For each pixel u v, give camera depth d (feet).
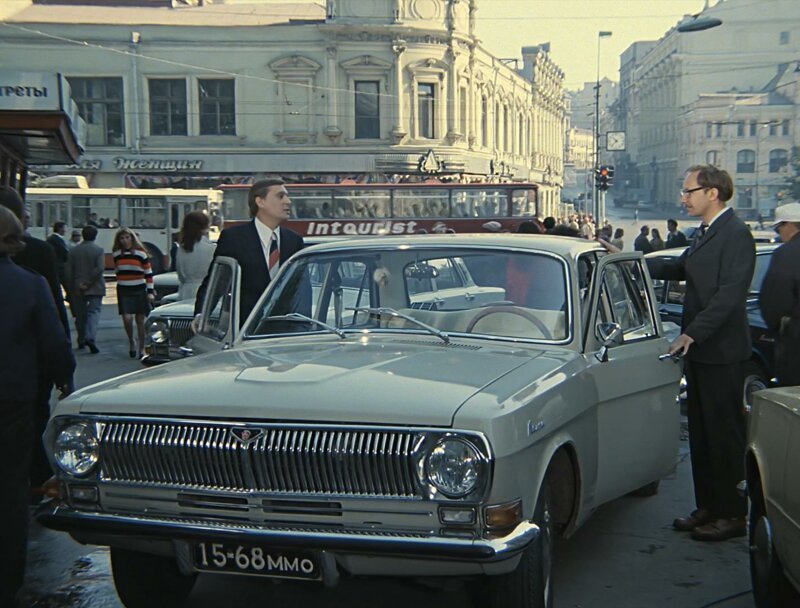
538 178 221.25
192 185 136.36
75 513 13.20
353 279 17.51
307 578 12.34
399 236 18.69
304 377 13.43
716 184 19.25
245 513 12.50
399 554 11.77
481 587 13.65
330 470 12.17
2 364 14.97
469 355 14.94
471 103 151.74
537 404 12.98
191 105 137.39
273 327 17.35
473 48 149.07
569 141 496.23
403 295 17.17
